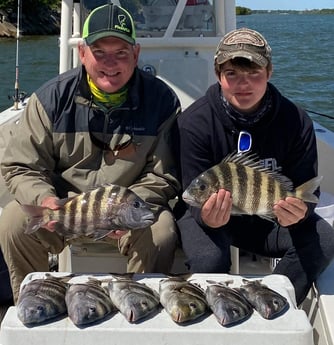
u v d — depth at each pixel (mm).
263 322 1851
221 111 2383
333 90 13617
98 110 2490
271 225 2539
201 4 3432
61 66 3393
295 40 29109
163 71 3451
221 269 2395
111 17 2387
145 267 2434
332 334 2051
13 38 22203
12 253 2443
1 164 2582
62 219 2207
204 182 2137
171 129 2557
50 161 2582
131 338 1814
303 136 2412
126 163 2529
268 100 2354
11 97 4852
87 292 1932
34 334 1819
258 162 2289
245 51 2207
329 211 3064
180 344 1811
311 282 2410
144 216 2127
